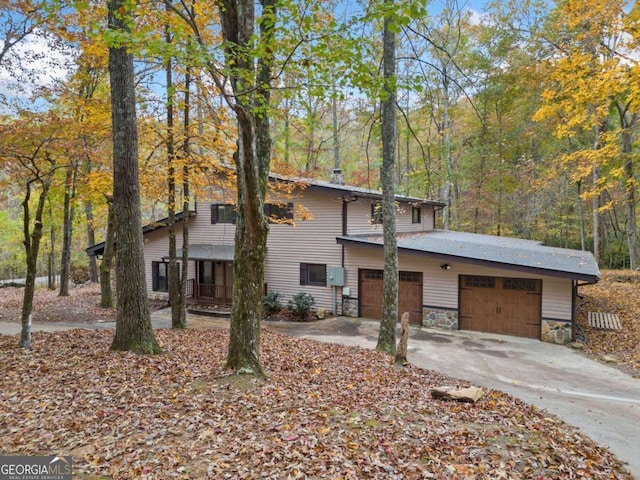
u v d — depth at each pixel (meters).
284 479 3.75
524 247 15.57
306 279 16.98
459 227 27.19
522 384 8.51
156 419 4.92
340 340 12.27
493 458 4.50
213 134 11.60
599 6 12.52
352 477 3.84
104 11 8.58
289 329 13.95
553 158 21.69
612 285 17.23
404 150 27.44
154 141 11.79
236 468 3.89
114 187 8.17
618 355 10.67
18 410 5.08
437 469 4.14
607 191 19.52
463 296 14.04
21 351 7.74
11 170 8.03
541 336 12.60
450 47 16.05
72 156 9.05
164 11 7.27
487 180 24.38
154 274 19.86
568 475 4.31
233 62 4.96
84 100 10.91
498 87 15.89
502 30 15.88
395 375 7.94
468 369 9.59
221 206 18.72
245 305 6.73
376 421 5.27
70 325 12.93
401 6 4.33
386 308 10.40
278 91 6.10
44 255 28.19
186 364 7.42
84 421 4.82
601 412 6.77
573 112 13.73
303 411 5.40
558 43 14.38
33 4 9.19
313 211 16.69
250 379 6.44
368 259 15.66
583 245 22.50
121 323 8.17
